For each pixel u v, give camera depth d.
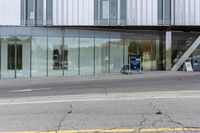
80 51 35.59
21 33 33.88
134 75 32.09
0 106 11.12
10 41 33.66
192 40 38.97
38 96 14.94
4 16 33.62
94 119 8.95
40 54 34.31
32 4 34.34
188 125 8.21
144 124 8.34
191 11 37.44
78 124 8.44
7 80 29.53
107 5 35.88
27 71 33.97
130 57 35.75
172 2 37.25
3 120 8.93
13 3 33.84
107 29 36.47
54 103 11.59
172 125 8.22
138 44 37.62
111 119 8.92
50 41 34.66
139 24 36.47
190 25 37.41
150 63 38.19
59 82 25.91
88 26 35.69
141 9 36.56
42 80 28.64
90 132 7.71
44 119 9.01
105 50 36.50
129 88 18.39
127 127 8.09
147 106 10.66
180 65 38.81
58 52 34.88
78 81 26.44
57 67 34.78
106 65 36.53
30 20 34.31
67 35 35.12
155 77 28.84
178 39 38.88
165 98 12.37
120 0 36.16
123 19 36.22
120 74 34.62
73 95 14.79
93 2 35.56
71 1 35.12
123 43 37.03
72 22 35.09
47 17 34.69
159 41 38.53
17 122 8.70
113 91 16.67
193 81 23.42
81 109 10.32
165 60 38.69
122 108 10.40
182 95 13.39
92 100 12.16
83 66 35.72
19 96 15.40
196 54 39.16
